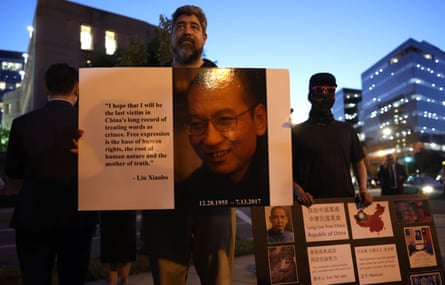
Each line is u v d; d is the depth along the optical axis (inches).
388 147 4035.4
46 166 84.9
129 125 76.5
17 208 85.1
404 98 3924.7
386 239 107.1
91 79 76.9
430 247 108.9
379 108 4345.5
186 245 87.0
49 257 86.4
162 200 75.7
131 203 75.3
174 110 77.1
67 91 93.7
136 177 75.8
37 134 86.4
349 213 107.3
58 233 85.1
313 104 117.6
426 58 4055.1
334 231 104.7
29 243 85.0
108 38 1405.0
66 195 85.5
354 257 103.9
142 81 77.2
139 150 76.2
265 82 78.9
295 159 117.1
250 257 231.1
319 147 112.8
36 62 1261.1
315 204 105.6
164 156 76.4
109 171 75.6
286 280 98.9
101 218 137.6
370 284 102.7
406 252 107.1
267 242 100.7
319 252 102.3
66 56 1306.6
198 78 78.0
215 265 85.4
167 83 77.5
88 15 1370.6
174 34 90.8
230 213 89.7
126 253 136.3
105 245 135.8
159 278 85.3
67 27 1323.8
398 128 3932.1
